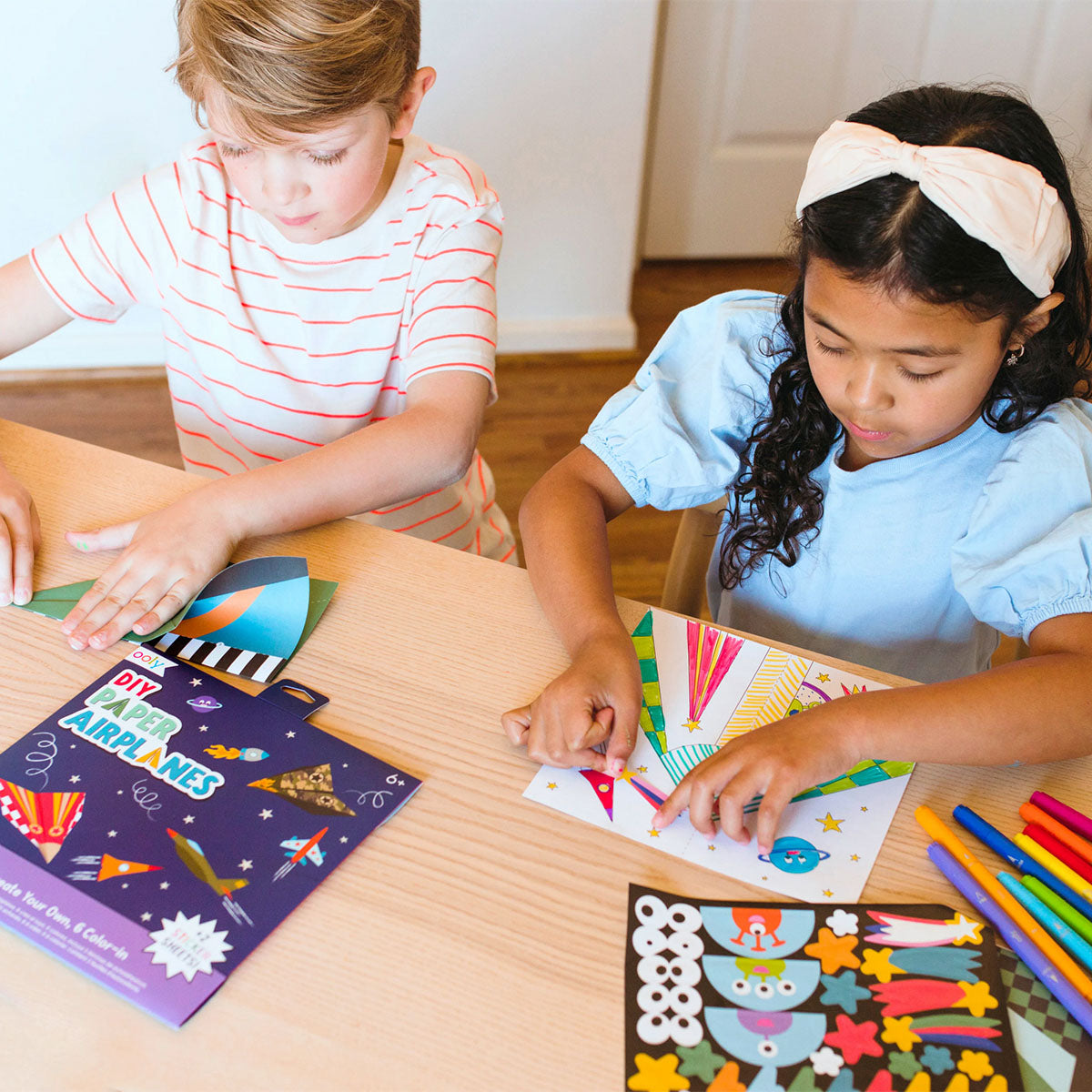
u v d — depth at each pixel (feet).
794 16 7.63
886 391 2.26
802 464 2.90
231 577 2.47
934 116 2.23
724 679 2.31
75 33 6.28
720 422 2.99
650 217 8.63
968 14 7.55
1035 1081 1.59
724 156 8.37
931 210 2.04
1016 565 2.40
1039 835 1.94
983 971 1.73
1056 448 2.50
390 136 2.95
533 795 2.01
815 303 2.25
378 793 1.98
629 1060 1.59
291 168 2.73
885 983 1.71
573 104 6.78
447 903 1.80
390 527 3.73
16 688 2.18
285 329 3.41
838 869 1.90
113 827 1.89
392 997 1.65
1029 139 2.21
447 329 3.16
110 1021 1.61
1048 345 2.47
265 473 2.69
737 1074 1.58
